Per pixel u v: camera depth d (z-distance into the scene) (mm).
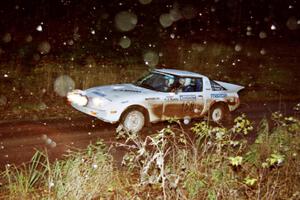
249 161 6273
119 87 9516
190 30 28859
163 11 27406
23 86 11805
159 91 9375
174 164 5734
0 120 9125
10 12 21781
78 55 17516
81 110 8898
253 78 18016
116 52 19203
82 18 23859
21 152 7059
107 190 5355
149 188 5699
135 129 8898
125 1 25750
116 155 7273
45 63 14117
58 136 8188
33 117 9617
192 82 9938
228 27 33031
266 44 30391
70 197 4906
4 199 5035
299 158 6340
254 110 12664
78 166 5273
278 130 7215
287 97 15695
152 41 22609
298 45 32125
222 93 10523
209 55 20609
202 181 5457
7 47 17438
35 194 5238
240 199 5457
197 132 6336
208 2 31969
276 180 5840
